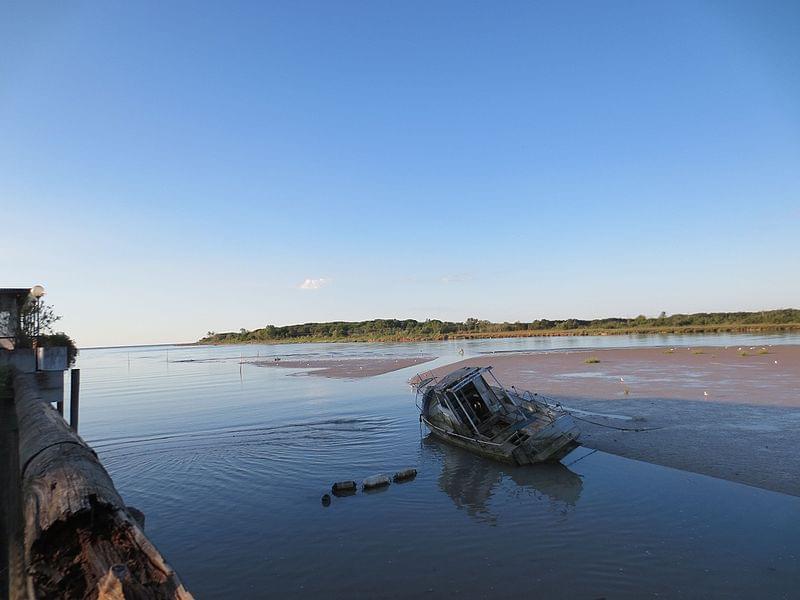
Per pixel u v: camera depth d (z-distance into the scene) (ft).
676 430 58.13
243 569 30.68
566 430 49.47
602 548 31.63
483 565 30.14
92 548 13.03
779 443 51.06
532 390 92.12
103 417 86.69
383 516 38.45
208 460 55.77
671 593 26.45
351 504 41.29
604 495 40.57
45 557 13.06
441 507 39.93
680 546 31.50
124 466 54.44
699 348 177.27
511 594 26.94
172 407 96.27
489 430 58.18
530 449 49.14
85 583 12.09
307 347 409.28
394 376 139.13
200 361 281.13
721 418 62.90
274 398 103.76
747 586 26.89
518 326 492.95
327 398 100.83
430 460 53.98
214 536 35.70
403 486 45.52
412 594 27.30
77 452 18.84
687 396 79.10
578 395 84.79
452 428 59.16
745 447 50.37
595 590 26.99
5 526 18.97
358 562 31.12
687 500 38.63
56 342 62.18
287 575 29.78
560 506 38.83
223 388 127.65
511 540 33.32
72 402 63.26
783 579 27.43
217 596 27.68
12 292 57.82
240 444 62.80
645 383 94.84
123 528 13.70
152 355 433.07
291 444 62.28
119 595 10.43
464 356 202.28
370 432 68.18
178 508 41.47
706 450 50.11
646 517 35.96
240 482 47.80
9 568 15.33
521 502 40.19
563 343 275.39
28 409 30.07
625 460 49.06
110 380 167.02
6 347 57.57
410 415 79.66
